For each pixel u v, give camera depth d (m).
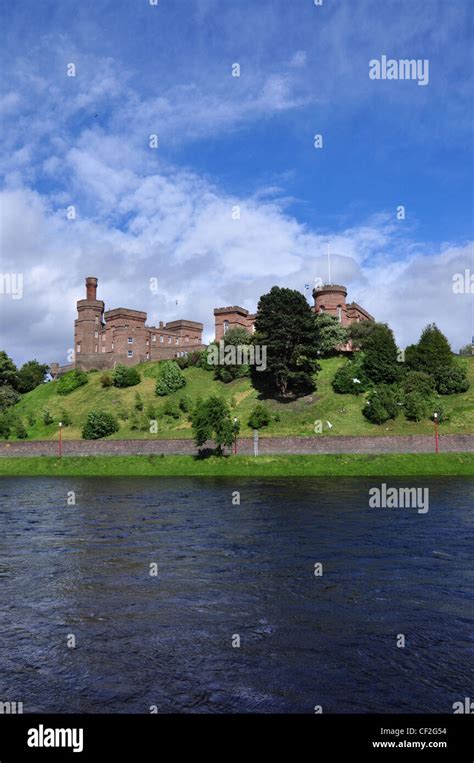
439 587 14.09
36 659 10.01
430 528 22.28
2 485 46.41
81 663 9.80
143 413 77.56
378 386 72.12
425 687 8.75
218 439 56.78
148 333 118.19
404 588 14.04
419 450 53.97
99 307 119.44
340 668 9.45
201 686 8.88
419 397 65.50
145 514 27.52
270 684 8.90
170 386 84.31
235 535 21.47
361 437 55.62
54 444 65.94
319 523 23.83
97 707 8.30
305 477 48.12
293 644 10.50
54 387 97.44
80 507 30.66
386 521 24.08
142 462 58.81
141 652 10.24
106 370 105.12
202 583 14.77
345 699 8.42
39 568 16.69
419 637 10.77
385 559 17.12
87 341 117.12
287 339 75.88
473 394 68.69
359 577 15.10
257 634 11.04
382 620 11.74
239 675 9.23
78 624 11.78
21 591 14.29
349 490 36.69
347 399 71.50
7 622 11.97
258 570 16.03
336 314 102.19
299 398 74.38
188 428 69.12
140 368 99.06
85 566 16.88
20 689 8.90
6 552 19.06
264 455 56.72
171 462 57.91
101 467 59.06
